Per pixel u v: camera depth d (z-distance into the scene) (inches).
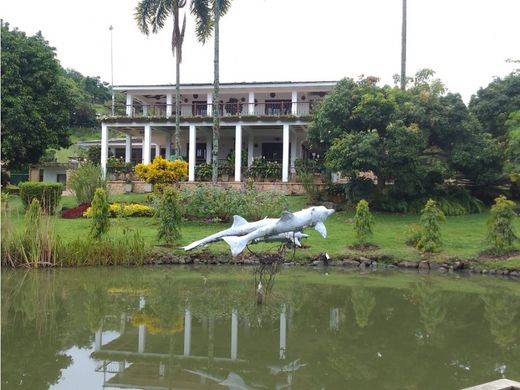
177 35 932.6
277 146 1262.3
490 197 922.1
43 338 301.9
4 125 999.6
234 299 418.6
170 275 522.9
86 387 224.8
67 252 553.0
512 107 962.1
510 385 185.3
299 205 880.9
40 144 1064.8
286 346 295.9
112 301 405.1
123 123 1095.6
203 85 1139.9
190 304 398.9
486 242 599.8
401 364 264.7
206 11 903.1
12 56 1019.9
